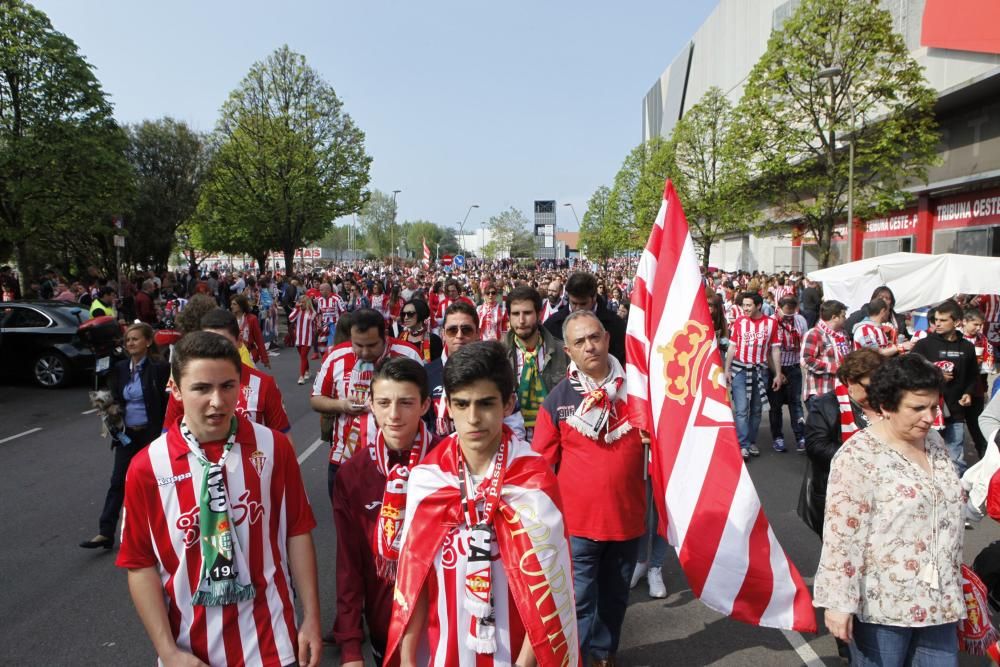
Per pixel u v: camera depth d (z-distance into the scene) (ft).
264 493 7.92
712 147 117.08
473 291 64.69
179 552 7.54
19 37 74.49
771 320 27.71
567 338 11.91
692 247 12.59
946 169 85.56
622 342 18.39
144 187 129.18
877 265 45.06
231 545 7.58
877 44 69.21
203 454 7.70
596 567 11.84
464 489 7.36
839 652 13.02
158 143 134.82
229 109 118.93
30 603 15.30
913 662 9.16
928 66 84.74
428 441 9.28
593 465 11.62
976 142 80.43
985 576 11.96
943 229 88.79
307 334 47.03
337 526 9.30
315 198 121.29
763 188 85.30
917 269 43.73
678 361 12.12
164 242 133.80
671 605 15.48
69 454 28.45
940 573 8.88
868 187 76.02
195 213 138.82
